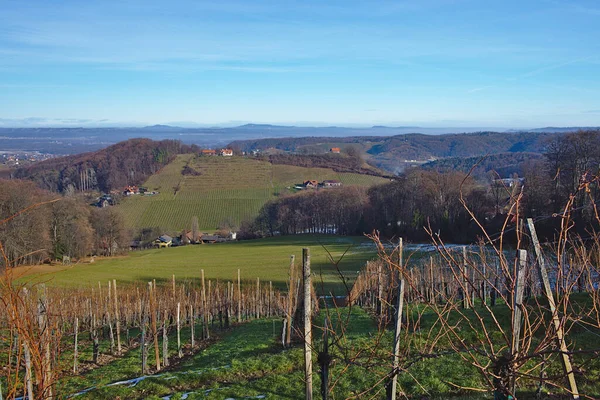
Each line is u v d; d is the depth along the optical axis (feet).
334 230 260.21
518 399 26.91
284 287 124.26
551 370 29.96
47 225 133.80
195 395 36.65
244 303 89.66
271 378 38.50
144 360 49.70
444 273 60.70
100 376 49.24
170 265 179.01
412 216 189.16
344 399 31.78
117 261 189.88
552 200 81.20
